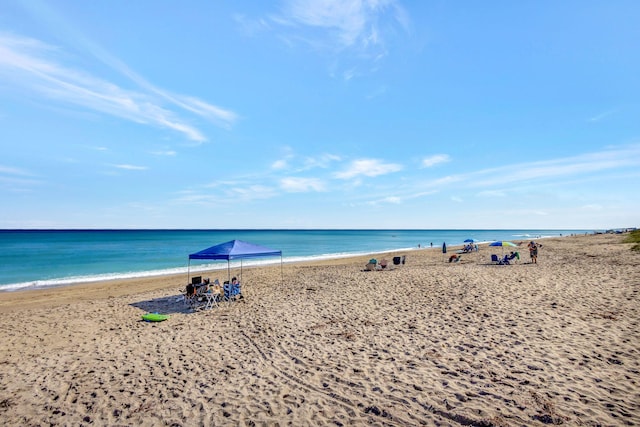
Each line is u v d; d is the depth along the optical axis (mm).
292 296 13227
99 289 17891
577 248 31609
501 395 4918
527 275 15359
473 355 6488
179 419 4730
